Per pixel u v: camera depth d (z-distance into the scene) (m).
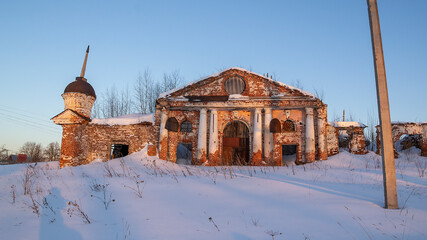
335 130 22.59
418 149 24.44
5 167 19.02
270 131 21.75
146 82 37.25
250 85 22.23
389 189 6.19
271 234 4.58
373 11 7.15
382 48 6.98
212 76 22.44
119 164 19.12
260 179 11.13
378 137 23.17
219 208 6.55
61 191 9.09
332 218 5.38
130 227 5.16
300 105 21.33
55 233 4.99
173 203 7.11
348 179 11.69
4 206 7.27
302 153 21.73
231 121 23.14
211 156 21.66
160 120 22.53
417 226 4.80
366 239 4.25
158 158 21.27
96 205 7.04
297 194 7.91
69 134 21.12
